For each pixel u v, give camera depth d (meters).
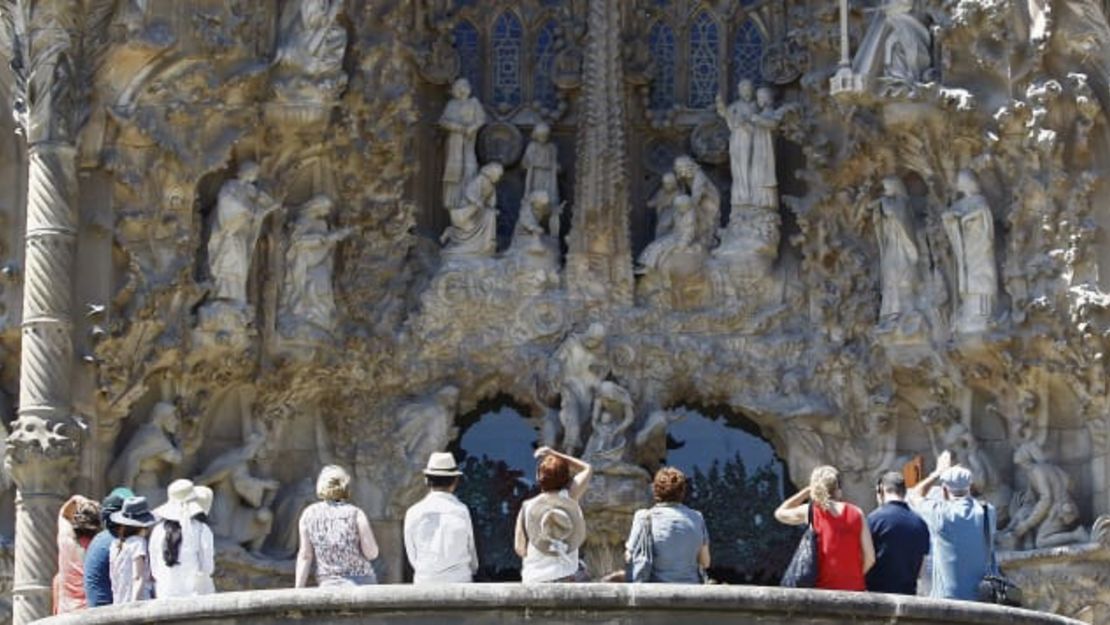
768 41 34.59
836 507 22.80
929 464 33.06
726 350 33.62
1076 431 32.09
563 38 34.78
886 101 32.19
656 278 33.66
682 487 22.70
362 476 33.31
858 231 33.38
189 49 31.20
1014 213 31.89
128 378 30.91
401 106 33.25
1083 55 31.73
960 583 23.27
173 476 31.62
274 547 32.53
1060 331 31.52
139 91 30.97
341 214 33.16
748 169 33.84
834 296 33.41
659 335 33.62
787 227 34.03
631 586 22.27
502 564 33.84
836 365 33.38
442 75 34.38
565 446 33.06
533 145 34.34
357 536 23.09
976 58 31.98
